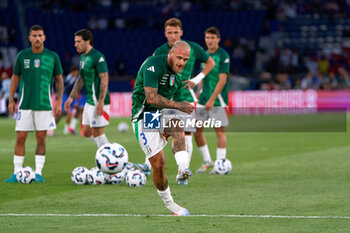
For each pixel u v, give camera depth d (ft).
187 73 106.22
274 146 181.78
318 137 211.20
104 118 123.44
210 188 101.50
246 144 189.57
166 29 104.88
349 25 483.51
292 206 83.66
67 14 432.25
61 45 421.59
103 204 85.92
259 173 121.39
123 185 105.40
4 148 176.65
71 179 110.42
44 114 111.34
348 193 95.25
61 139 206.28
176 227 69.31
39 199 90.53
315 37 471.21
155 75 71.31
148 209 81.82
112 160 90.07
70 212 79.51
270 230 67.62
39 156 111.65
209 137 218.59
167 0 454.81
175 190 99.45
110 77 375.04
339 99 366.22
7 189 100.78
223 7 451.94
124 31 427.33
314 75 427.74
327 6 491.72
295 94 362.33
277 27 458.09
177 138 73.36
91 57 120.37
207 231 67.10
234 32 442.50
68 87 223.71
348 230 67.51
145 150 73.87
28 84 110.63
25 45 416.87
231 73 380.58
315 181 109.09
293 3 485.15
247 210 80.59
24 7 440.86
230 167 119.96
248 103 356.79
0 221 73.26
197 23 441.27
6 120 312.91
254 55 423.23
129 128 256.73
